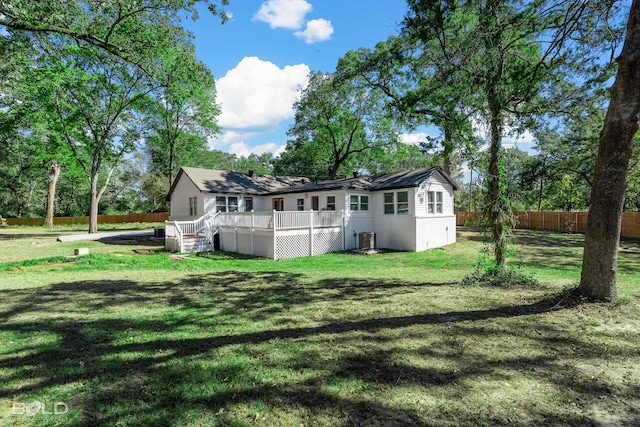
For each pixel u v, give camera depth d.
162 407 2.83
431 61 8.62
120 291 7.45
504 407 2.76
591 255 5.55
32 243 19.16
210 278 9.23
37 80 20.20
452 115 8.90
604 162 5.32
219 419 2.66
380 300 6.39
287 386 3.15
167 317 5.44
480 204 8.19
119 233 25.58
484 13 7.41
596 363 3.52
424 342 4.18
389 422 2.59
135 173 53.22
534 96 7.98
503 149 8.16
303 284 8.33
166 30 11.45
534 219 29.78
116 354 3.92
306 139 32.50
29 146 25.30
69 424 2.60
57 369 3.54
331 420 2.63
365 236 17.58
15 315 5.57
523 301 5.91
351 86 18.67
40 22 9.90
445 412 2.70
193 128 29.28
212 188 21.41
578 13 6.62
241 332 4.68
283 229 14.81
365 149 30.88
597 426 2.51
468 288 7.22
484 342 4.14
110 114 24.17
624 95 4.98
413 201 17.14
